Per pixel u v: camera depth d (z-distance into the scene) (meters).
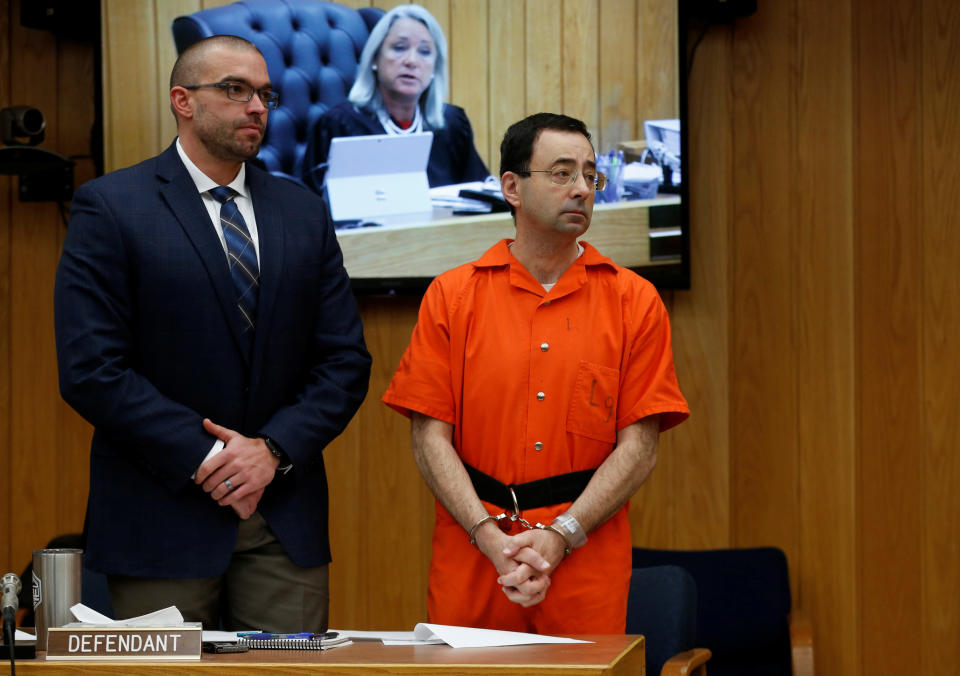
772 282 6.34
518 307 4.32
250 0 6.27
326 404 4.38
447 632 3.31
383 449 6.42
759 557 6.00
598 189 4.34
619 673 2.95
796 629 5.62
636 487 4.18
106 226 4.21
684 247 6.20
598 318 4.30
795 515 6.32
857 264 6.31
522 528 4.14
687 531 6.34
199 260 4.27
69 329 4.15
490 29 6.32
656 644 4.94
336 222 6.27
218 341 4.27
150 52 6.28
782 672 5.88
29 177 6.42
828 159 6.32
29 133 6.00
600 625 4.11
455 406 4.36
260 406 4.34
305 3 6.29
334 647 3.21
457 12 6.32
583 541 4.02
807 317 6.33
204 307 4.25
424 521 6.40
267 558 4.29
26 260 6.49
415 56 6.32
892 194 6.31
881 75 6.32
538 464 4.20
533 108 6.31
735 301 6.36
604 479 4.13
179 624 3.04
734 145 6.37
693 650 4.83
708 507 6.34
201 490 4.19
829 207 6.32
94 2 6.25
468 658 2.96
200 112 4.34
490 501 4.20
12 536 6.45
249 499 4.20
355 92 6.30
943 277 6.29
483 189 6.30
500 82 6.32
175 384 4.25
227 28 6.25
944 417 6.27
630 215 6.23
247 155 4.39
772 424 6.34
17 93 6.49
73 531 6.44
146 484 4.18
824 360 6.32
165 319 4.23
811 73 6.34
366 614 6.41
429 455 4.29
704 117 6.36
